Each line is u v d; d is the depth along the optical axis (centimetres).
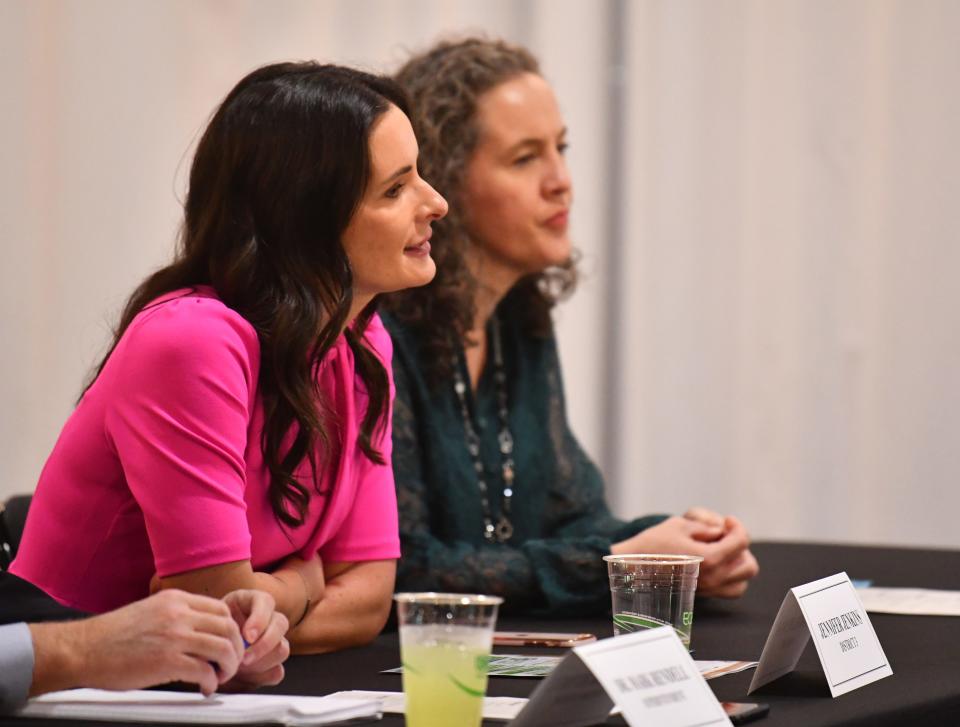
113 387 558
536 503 902
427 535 787
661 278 1516
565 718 406
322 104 586
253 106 589
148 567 591
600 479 952
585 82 1477
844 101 1549
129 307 609
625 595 512
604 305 1495
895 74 1552
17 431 1168
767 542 1084
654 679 405
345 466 629
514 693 482
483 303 900
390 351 711
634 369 1503
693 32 1522
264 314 582
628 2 1493
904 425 1548
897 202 1552
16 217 1165
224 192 589
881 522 1548
